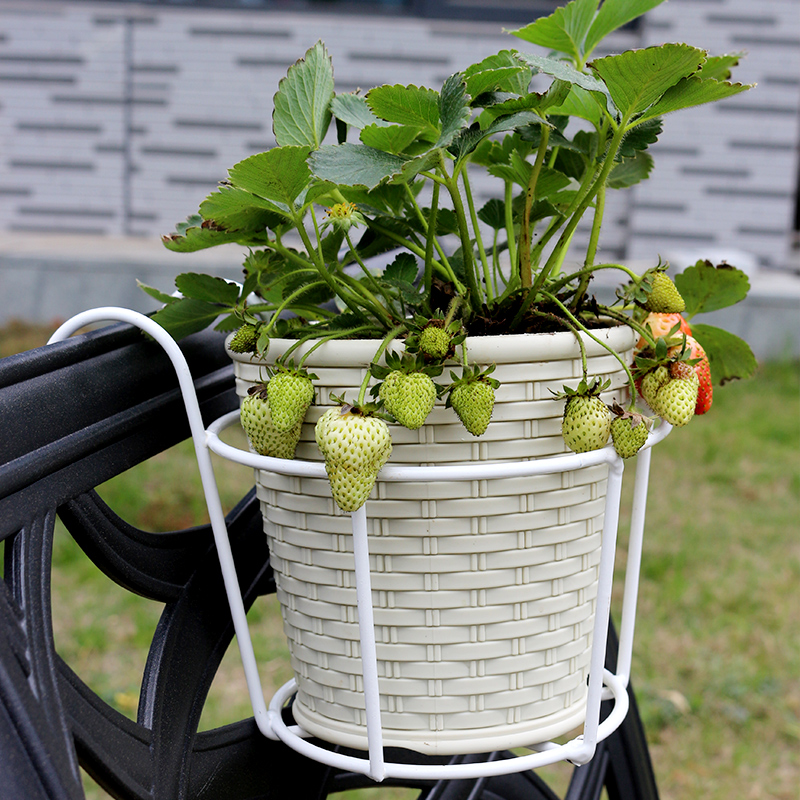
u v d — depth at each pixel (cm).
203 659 57
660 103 48
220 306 57
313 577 52
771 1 492
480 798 81
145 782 47
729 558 235
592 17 57
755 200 515
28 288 435
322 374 49
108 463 50
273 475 52
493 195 430
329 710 54
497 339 47
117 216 523
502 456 49
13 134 518
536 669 52
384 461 46
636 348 57
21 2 505
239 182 46
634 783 89
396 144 53
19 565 41
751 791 150
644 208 517
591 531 53
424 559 49
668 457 319
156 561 55
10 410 43
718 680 181
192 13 502
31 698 37
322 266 52
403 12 504
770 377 424
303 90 54
